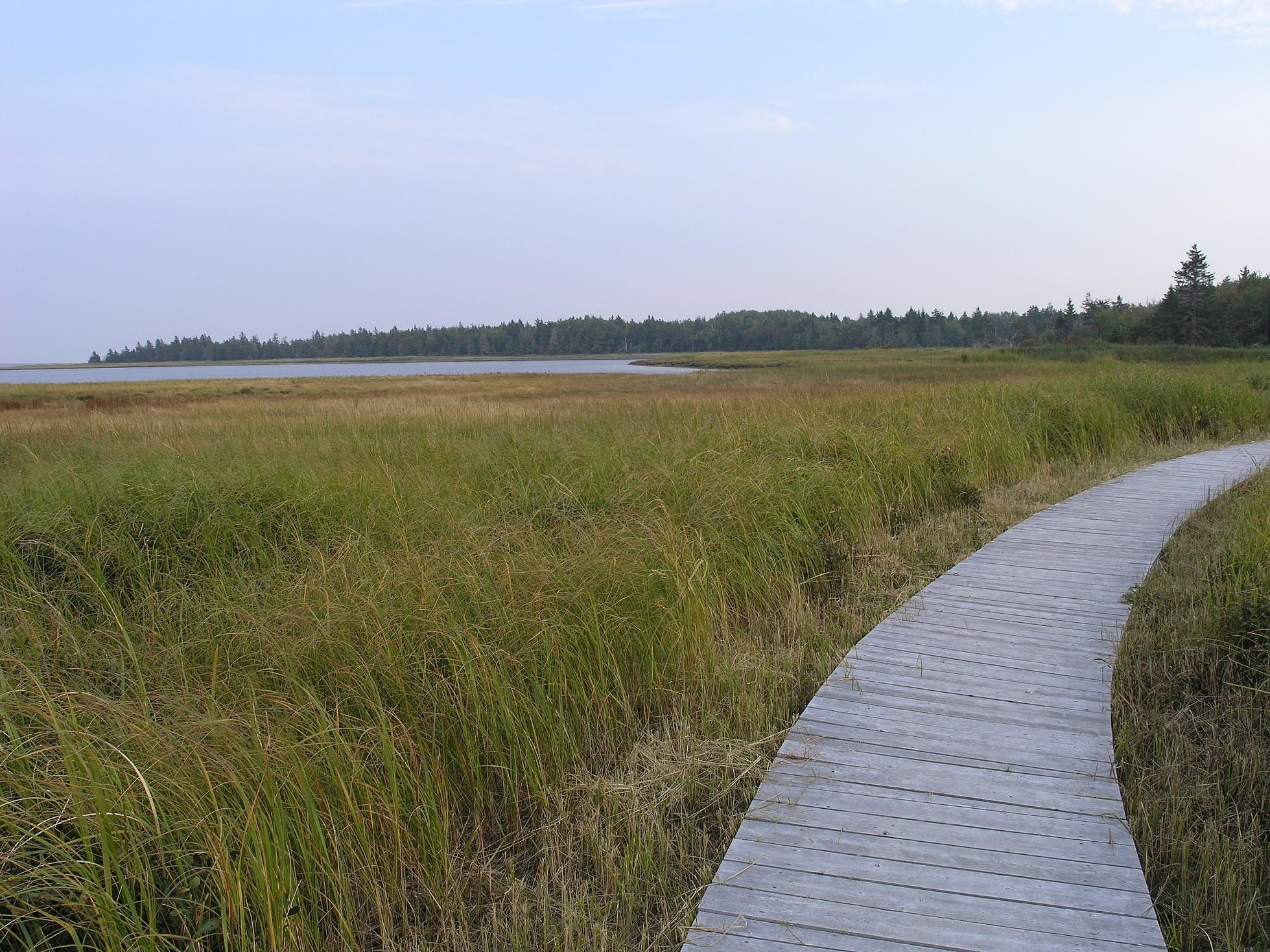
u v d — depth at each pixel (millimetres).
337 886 3016
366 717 3840
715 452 8195
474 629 4352
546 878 3156
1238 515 6906
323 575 4852
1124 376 15922
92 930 2635
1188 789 3551
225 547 6238
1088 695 4148
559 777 3842
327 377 54594
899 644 4828
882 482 8094
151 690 4035
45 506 6461
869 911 2633
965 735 3766
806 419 10352
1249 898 2928
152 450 9891
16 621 4641
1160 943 2475
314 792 3260
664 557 5219
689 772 3734
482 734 3844
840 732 3809
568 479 7746
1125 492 8805
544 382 42625
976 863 2855
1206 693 4379
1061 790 3309
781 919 2607
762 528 6539
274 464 8117
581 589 4688
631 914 2971
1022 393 12242
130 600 5453
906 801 3246
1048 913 2605
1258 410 14078
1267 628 4348
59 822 2771
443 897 3193
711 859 3244
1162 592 5516
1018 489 9078
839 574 6309
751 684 4547
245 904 2799
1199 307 61875
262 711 3723
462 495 7363
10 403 27594
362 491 7125
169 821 2904
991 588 5801
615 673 4383
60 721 3148
